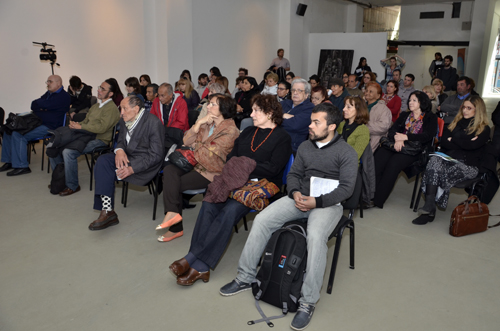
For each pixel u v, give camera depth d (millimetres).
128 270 2367
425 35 13289
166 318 1915
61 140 3559
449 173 2973
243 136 2535
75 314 1948
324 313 1954
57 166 3650
